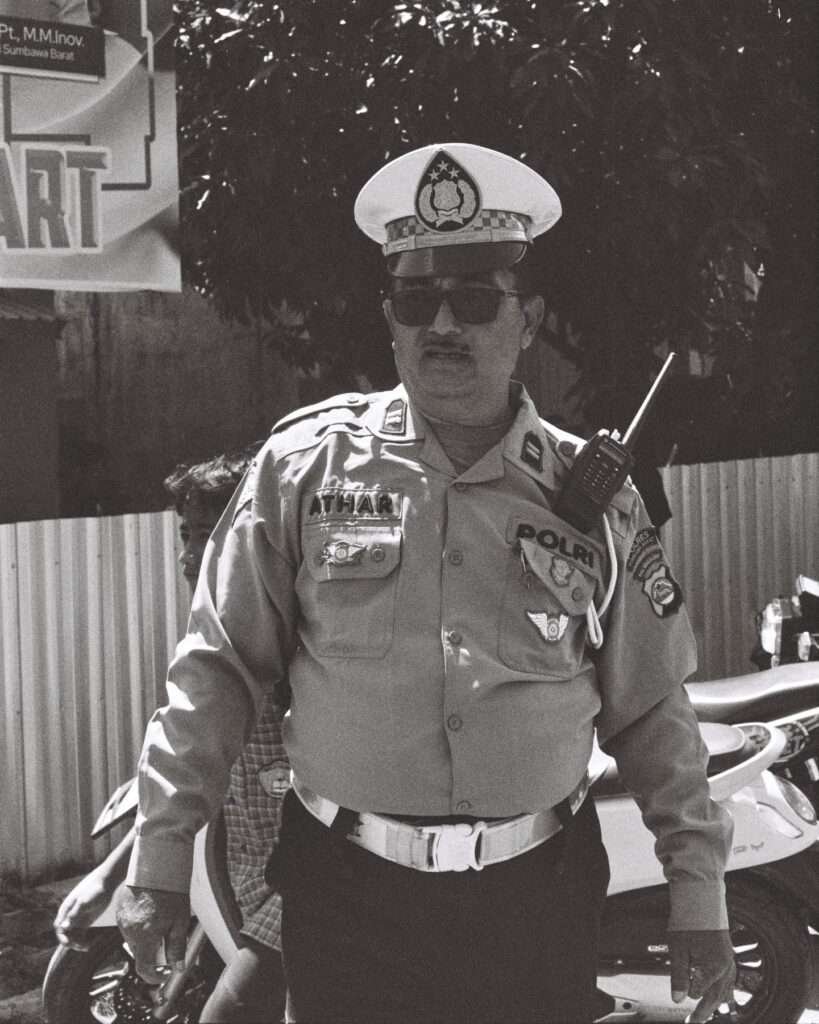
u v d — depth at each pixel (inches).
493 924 99.4
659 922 162.7
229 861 136.1
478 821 98.4
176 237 276.4
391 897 99.2
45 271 264.2
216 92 314.7
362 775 98.3
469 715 97.5
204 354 514.6
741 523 324.5
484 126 315.0
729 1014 166.6
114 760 242.8
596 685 104.3
